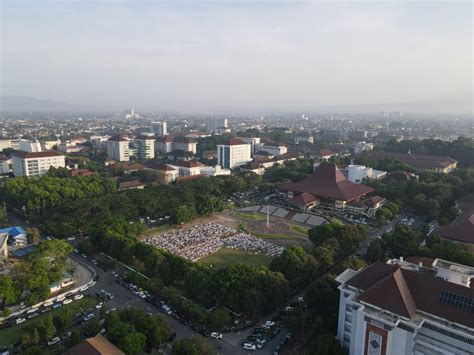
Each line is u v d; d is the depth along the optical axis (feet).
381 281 298.56
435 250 466.29
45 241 472.44
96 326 338.54
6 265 486.38
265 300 378.94
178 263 449.06
